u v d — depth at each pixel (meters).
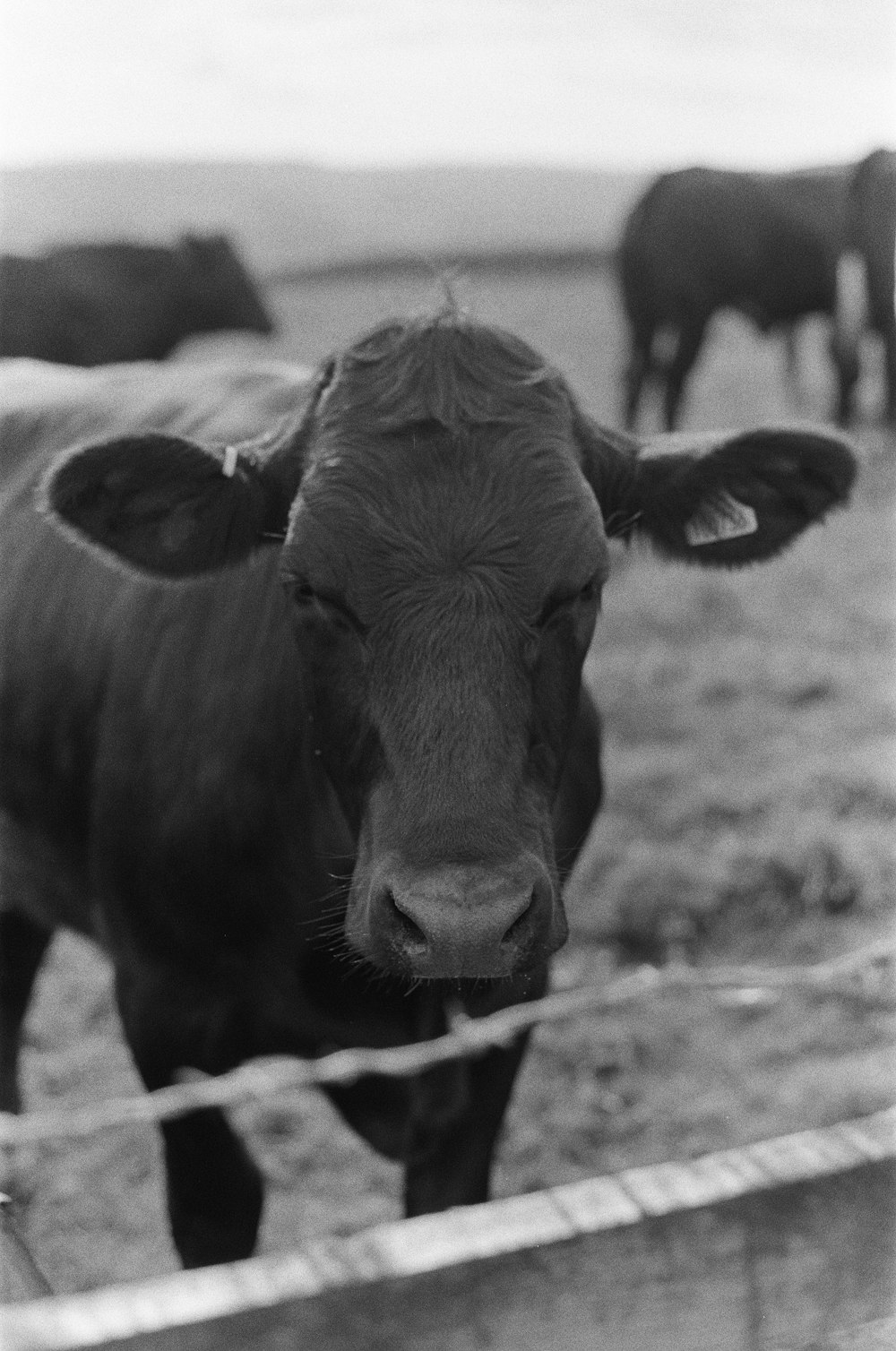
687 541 3.40
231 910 3.43
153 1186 4.80
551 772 2.85
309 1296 1.47
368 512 2.81
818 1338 1.67
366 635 2.78
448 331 3.05
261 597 3.47
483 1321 1.54
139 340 17.50
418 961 2.52
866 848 6.30
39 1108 5.09
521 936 2.54
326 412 3.01
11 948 4.88
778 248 17.77
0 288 16.55
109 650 3.85
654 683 8.48
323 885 3.32
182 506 3.13
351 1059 2.99
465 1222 1.56
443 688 2.67
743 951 5.76
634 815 6.74
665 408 18.27
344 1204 4.66
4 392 5.30
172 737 3.54
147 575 3.16
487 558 2.77
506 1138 4.87
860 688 8.38
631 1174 1.63
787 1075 5.13
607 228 48.00
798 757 7.36
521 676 2.73
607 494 3.23
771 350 27.11
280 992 3.49
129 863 3.62
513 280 38.66
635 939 5.84
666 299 17.86
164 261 17.81
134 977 3.71
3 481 4.79
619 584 10.43
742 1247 1.62
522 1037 3.64
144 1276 4.42
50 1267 4.45
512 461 2.86
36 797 4.13
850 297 17.30
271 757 3.30
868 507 12.52
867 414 18.27
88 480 3.01
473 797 2.59
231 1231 3.69
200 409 4.25
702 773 7.19
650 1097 5.05
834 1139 1.68
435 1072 3.50
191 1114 3.57
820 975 3.07
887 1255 1.67
